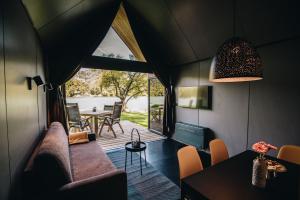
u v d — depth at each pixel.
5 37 1.29
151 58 4.75
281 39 2.73
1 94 1.17
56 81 3.70
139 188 2.54
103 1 3.47
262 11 2.59
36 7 2.05
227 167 1.66
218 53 1.46
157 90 5.94
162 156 3.81
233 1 2.70
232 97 3.55
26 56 1.91
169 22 3.78
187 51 4.23
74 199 1.56
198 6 3.09
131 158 3.45
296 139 2.60
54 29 2.97
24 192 1.53
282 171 1.58
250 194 1.24
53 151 1.65
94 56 4.15
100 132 5.46
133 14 4.23
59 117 3.76
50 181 1.54
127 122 7.82
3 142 1.17
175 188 2.55
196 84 4.37
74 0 2.63
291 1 2.27
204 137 3.99
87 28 3.90
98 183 1.65
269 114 2.94
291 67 2.64
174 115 5.16
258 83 3.10
